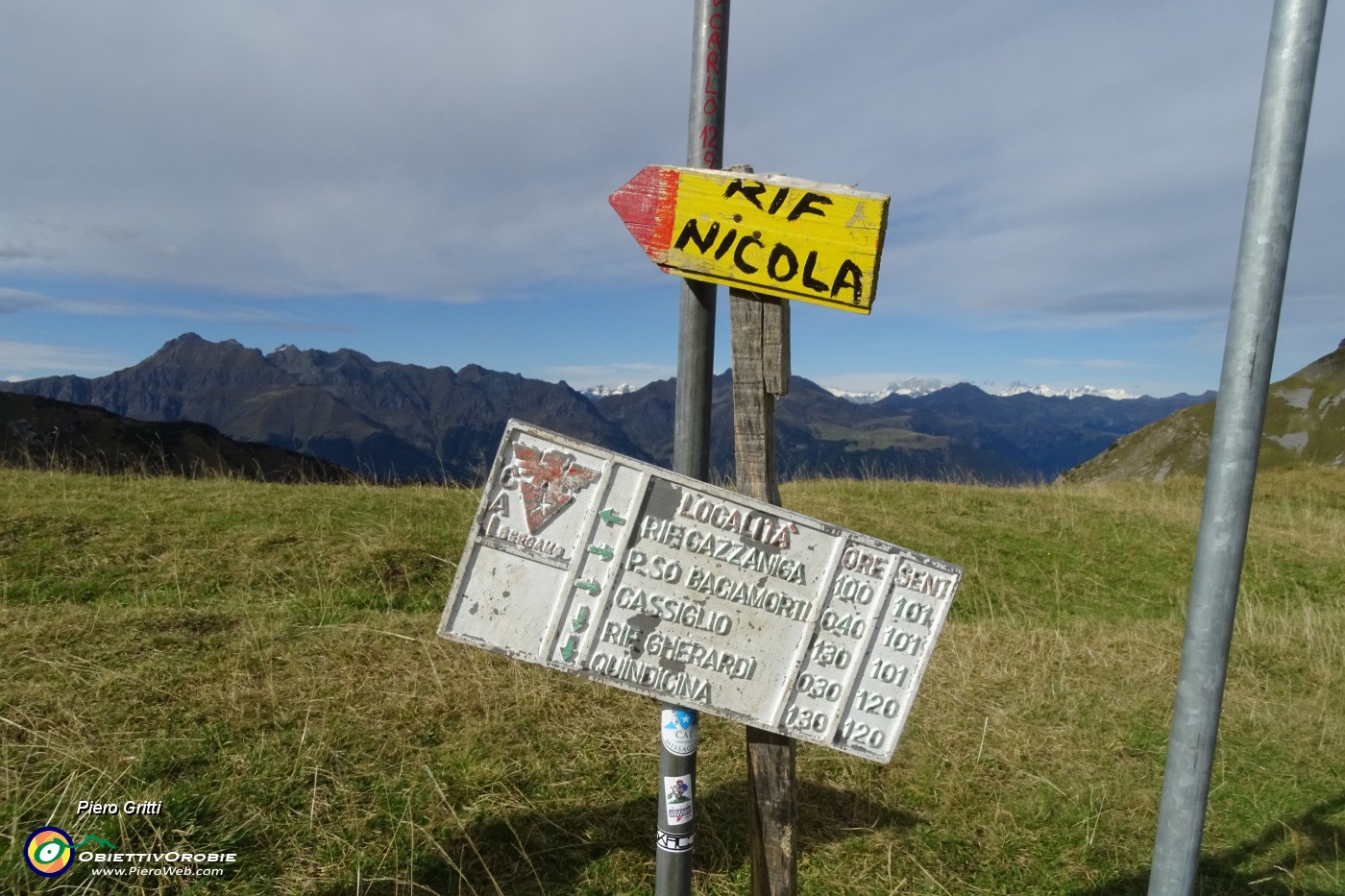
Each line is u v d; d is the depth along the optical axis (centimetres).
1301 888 330
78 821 284
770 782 228
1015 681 525
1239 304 177
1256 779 423
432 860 291
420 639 478
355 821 304
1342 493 1394
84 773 311
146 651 427
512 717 397
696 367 214
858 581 219
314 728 362
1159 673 559
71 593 538
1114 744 445
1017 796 383
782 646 219
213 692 384
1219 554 183
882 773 393
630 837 318
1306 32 166
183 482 857
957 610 745
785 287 204
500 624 209
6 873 257
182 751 334
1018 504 1101
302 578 596
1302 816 388
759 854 231
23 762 316
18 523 622
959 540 927
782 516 214
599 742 385
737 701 219
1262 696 536
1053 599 792
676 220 207
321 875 278
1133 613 774
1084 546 939
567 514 208
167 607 513
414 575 627
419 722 381
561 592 209
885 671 223
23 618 465
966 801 372
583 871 296
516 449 205
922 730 440
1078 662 568
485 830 312
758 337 214
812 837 337
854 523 938
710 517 212
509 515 207
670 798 220
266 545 640
